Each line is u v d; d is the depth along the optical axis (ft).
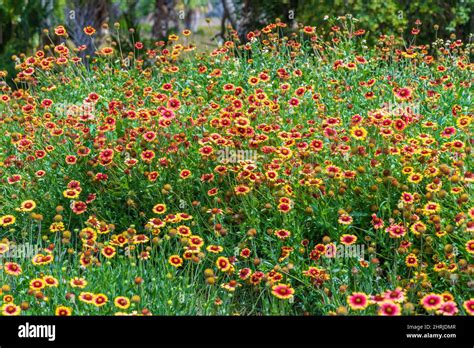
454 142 14.64
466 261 12.91
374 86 20.65
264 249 14.19
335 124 16.30
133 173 16.51
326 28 32.86
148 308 12.69
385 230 13.62
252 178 14.92
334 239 14.53
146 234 15.94
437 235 13.34
